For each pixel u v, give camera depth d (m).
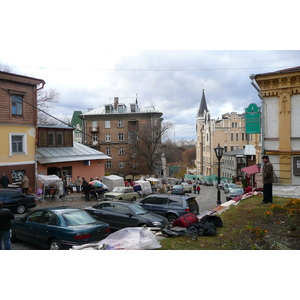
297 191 16.02
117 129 62.84
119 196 24.33
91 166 34.72
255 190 17.89
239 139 81.94
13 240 10.45
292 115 18.09
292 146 18.06
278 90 18.42
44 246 9.24
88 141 63.47
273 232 8.40
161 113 62.38
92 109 69.00
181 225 9.29
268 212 10.04
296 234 8.09
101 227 9.32
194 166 125.50
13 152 24.75
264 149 18.88
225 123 82.38
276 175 18.59
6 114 24.12
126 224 12.45
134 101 65.50
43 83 26.75
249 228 8.27
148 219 12.11
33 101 26.25
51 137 32.34
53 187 24.81
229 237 8.27
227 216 10.98
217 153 16.59
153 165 55.88
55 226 9.02
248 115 19.72
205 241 7.96
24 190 23.55
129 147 59.75
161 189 37.44
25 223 9.94
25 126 25.55
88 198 24.02
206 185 64.31
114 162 62.75
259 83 19.05
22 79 24.97
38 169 28.00
